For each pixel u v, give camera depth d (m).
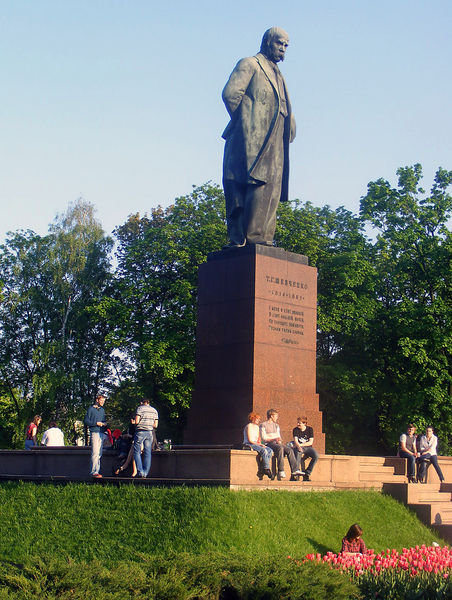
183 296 38.97
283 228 40.97
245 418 18.84
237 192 20.64
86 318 45.16
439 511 18.12
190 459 16.42
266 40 21.16
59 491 16.62
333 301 40.12
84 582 8.64
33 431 25.34
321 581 9.19
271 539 14.16
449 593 9.66
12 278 47.09
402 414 37.72
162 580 8.77
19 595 8.17
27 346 46.50
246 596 8.91
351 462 18.75
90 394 45.50
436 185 41.53
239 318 19.47
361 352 42.00
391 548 15.76
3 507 16.44
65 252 46.06
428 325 37.84
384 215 42.09
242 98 20.59
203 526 14.07
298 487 16.98
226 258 20.08
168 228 41.38
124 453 17.42
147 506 15.09
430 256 39.06
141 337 39.12
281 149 20.94
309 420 19.73
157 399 40.75
